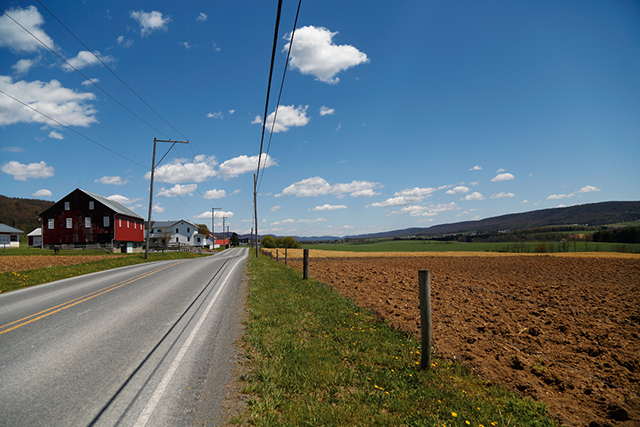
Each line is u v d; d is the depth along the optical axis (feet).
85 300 31.07
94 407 12.03
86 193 166.30
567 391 14.28
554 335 22.50
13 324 22.53
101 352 17.48
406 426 11.40
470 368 15.98
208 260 103.55
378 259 143.64
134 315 25.40
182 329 21.95
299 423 11.39
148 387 13.67
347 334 21.17
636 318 27.99
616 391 14.15
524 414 12.16
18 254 112.06
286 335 20.83
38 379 14.20
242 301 31.94
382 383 14.43
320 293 36.58
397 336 20.99
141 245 204.23
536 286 52.95
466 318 27.17
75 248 163.12
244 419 11.56
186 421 11.35
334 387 13.93
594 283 59.41
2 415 11.35
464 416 11.84
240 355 17.52
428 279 15.72
